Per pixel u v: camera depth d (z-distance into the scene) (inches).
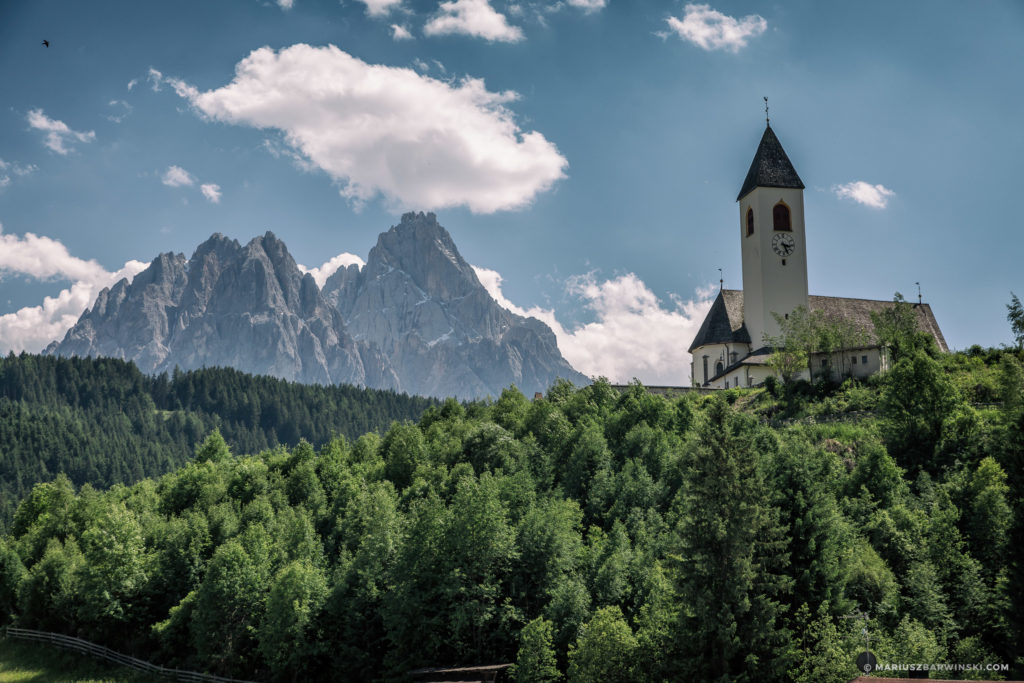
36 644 3794.3
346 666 2878.9
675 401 4530.0
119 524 3585.1
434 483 3799.2
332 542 3518.7
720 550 2233.0
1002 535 2564.0
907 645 2151.8
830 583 2290.8
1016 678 2177.7
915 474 3437.5
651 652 2289.6
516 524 2994.6
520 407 4936.0
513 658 2711.6
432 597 2792.8
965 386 4188.0
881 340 4751.5
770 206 5812.0
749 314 5846.5
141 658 3469.5
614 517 3211.1
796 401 4613.7
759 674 2123.5
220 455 5305.1
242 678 3132.4
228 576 3112.7
